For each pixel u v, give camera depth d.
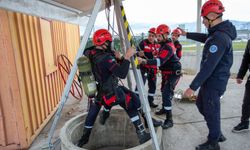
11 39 2.80
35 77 3.56
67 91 2.60
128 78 3.04
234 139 3.05
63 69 5.35
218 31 2.28
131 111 2.48
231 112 4.10
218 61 2.23
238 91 5.50
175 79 3.46
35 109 3.48
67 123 2.77
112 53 2.40
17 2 2.67
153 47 4.31
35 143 3.27
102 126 3.10
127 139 3.14
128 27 2.28
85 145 2.97
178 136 3.24
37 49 3.73
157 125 2.79
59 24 5.32
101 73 2.30
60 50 5.33
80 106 4.89
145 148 2.24
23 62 3.10
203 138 3.16
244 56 3.04
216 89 2.42
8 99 2.94
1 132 3.01
